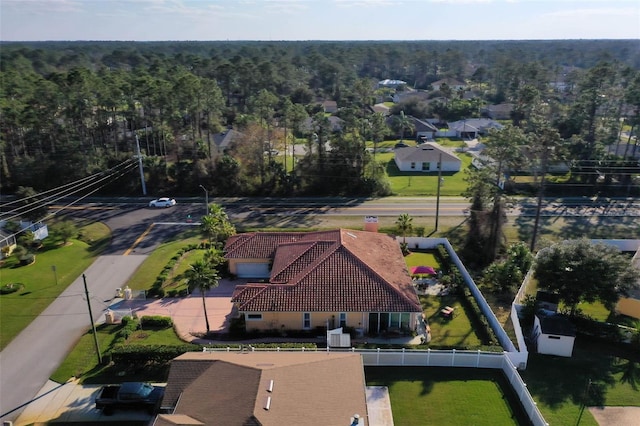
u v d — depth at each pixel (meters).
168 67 153.12
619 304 41.72
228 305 43.38
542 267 40.03
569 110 101.56
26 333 38.84
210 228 55.47
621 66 168.25
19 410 30.28
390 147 116.19
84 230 62.38
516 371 31.83
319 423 23.78
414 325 38.81
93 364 34.84
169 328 39.56
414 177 90.44
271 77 150.25
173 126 90.12
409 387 32.03
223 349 34.31
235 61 176.88
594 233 61.03
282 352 31.88
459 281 45.88
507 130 70.56
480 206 55.91
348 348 35.06
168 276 48.66
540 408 30.05
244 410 24.03
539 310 39.25
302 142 114.62
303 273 40.72
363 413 25.25
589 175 77.88
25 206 59.69
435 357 34.06
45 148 85.81
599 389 31.84
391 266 43.59
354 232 49.03
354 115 87.50
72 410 30.22
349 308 37.50
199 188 79.75
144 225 64.50
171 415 24.69
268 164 82.19
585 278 37.91
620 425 28.69
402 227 57.66
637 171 77.25
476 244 55.06
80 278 48.72
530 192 78.25
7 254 53.03
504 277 44.94
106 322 40.31
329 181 80.62
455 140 124.50
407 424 28.72
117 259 53.34
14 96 90.06
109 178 79.50
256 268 48.84
